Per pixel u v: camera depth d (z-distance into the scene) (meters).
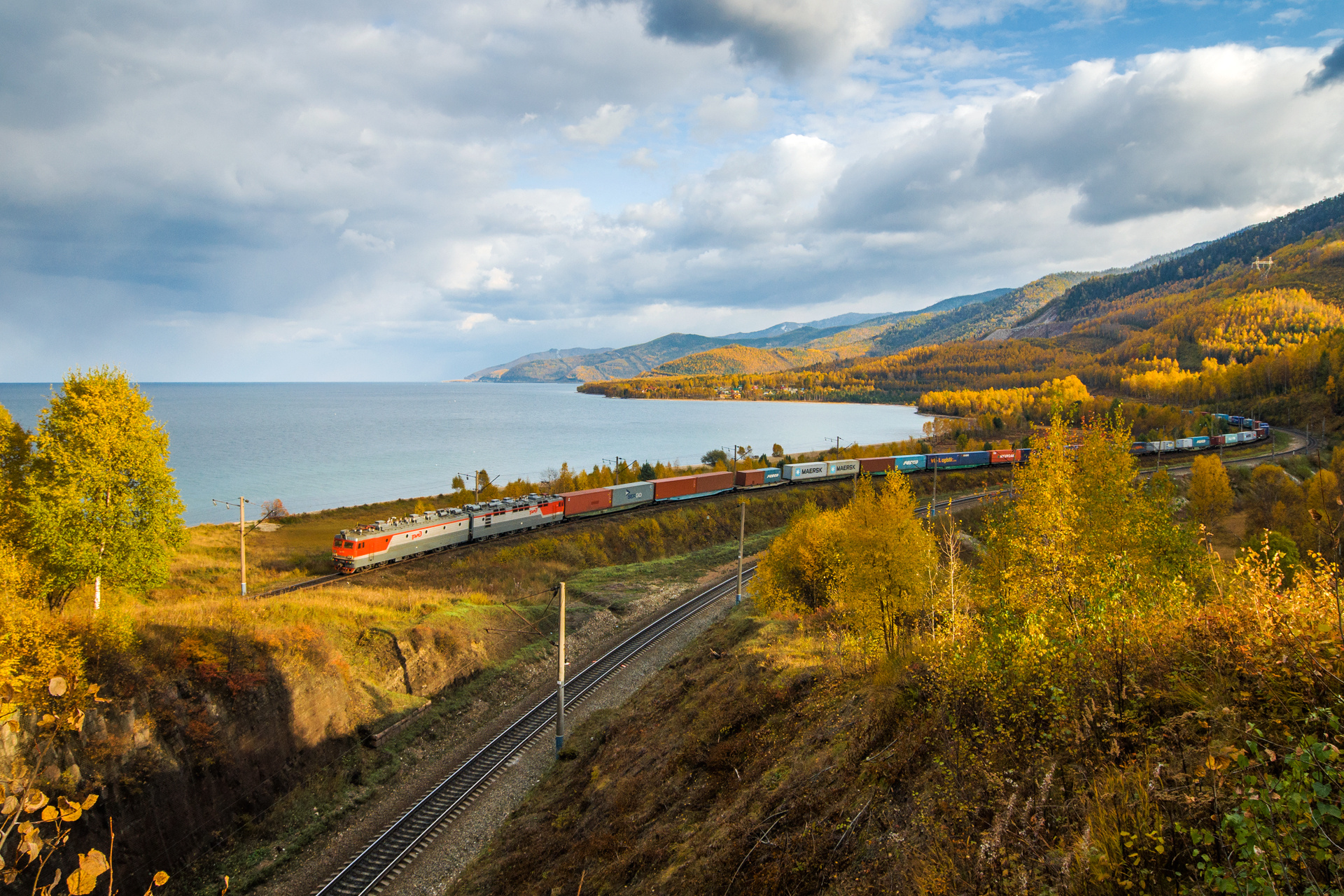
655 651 37.19
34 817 18.17
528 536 56.09
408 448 180.50
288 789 24.22
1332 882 4.81
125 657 22.03
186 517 95.69
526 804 23.61
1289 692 7.01
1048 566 12.80
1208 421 122.19
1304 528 36.44
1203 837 5.43
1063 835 7.19
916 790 10.58
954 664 11.79
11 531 25.14
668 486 70.56
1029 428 161.62
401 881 20.16
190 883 20.55
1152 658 9.10
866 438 197.62
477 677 33.88
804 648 27.42
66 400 26.22
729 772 18.16
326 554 50.59
